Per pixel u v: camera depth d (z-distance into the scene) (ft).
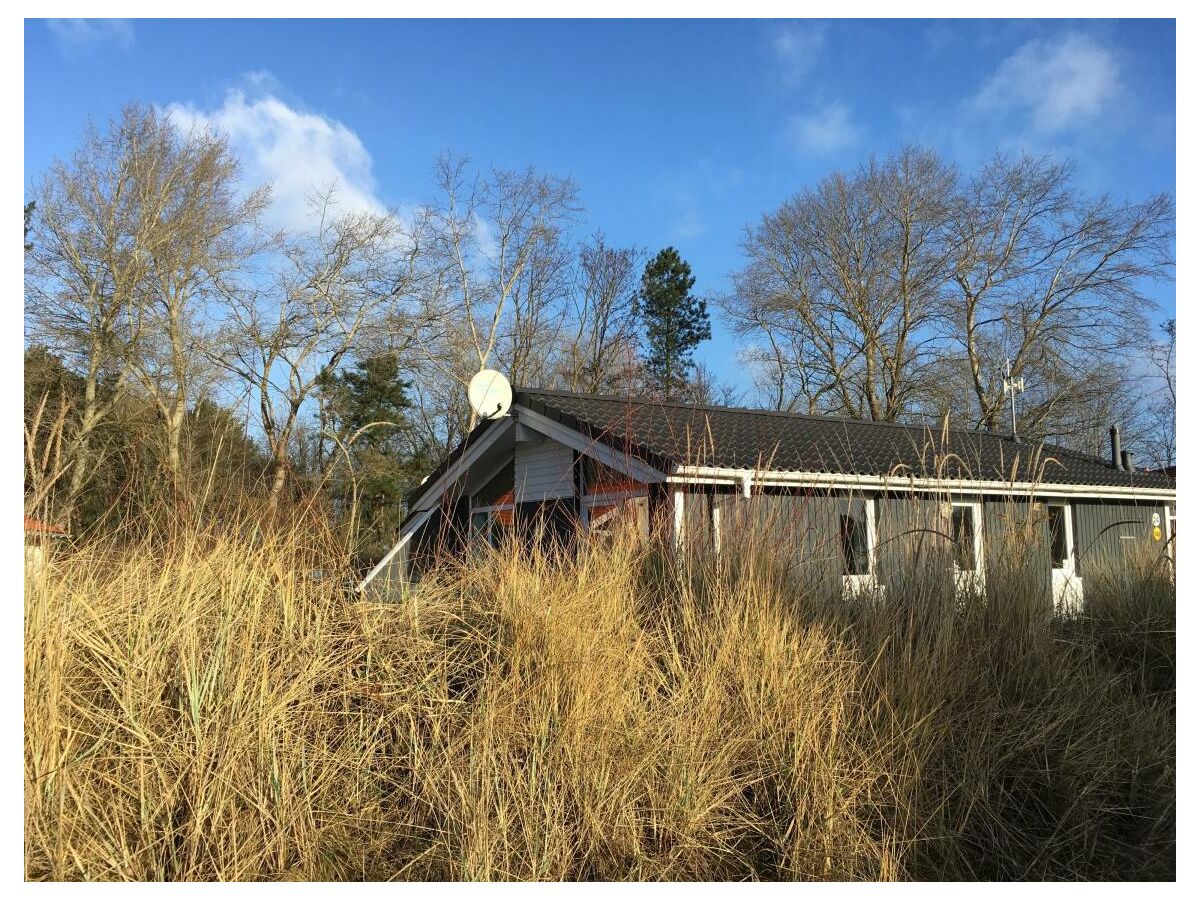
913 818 11.80
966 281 103.45
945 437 20.92
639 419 36.11
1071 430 94.94
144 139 73.46
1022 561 17.37
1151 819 12.27
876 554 17.99
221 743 10.60
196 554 13.73
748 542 17.04
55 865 9.13
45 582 11.26
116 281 71.67
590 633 13.42
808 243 109.29
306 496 16.20
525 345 109.09
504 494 38.93
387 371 84.58
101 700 11.30
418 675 13.02
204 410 23.88
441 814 10.88
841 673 13.97
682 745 11.69
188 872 9.52
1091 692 14.85
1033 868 11.60
